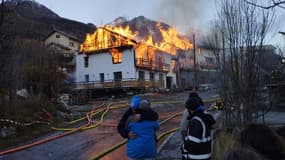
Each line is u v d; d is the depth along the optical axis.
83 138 11.62
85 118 16.70
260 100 6.09
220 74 6.70
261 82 6.11
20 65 16.23
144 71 42.28
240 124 5.89
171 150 8.46
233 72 6.12
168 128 12.89
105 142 10.70
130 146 4.95
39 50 28.92
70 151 9.64
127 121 5.05
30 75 25.47
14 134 12.08
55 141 11.22
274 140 1.92
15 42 13.30
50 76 27.45
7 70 13.67
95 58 43.62
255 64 5.97
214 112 15.23
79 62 45.19
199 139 4.11
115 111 19.81
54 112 16.53
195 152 4.12
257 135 1.94
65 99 26.19
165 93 35.78
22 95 16.30
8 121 12.44
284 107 10.70
